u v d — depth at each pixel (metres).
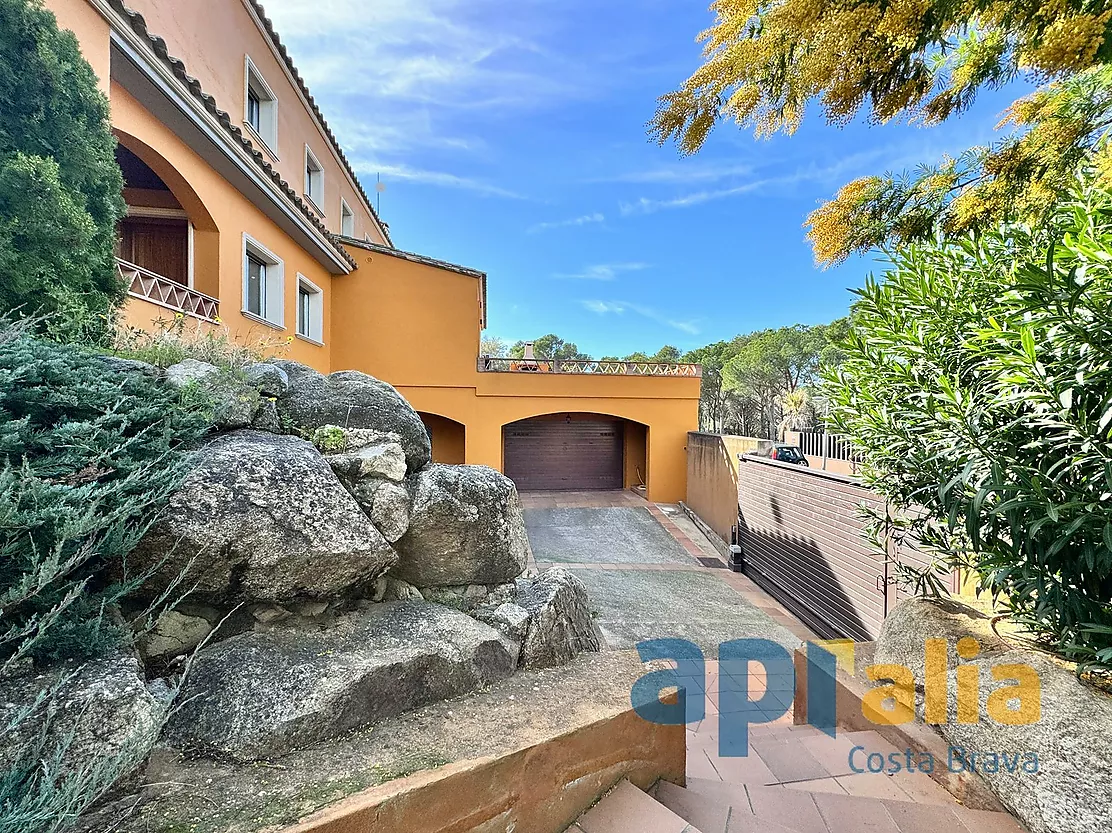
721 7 2.60
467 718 1.96
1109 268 1.77
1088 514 1.84
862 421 3.17
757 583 8.98
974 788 2.34
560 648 2.82
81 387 1.74
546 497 15.91
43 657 1.41
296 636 2.06
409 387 13.05
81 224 2.86
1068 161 3.43
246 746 1.59
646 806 1.95
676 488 15.40
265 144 9.46
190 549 1.80
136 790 1.38
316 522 2.07
